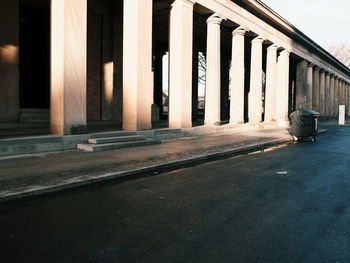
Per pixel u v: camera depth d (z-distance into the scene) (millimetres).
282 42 27016
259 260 3193
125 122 13555
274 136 16891
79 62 10875
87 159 8648
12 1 13969
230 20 19391
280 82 28266
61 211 4695
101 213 4629
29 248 3436
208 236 3809
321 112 40094
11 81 14133
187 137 15602
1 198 5008
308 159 9938
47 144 9875
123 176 7039
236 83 20797
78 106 10906
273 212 4734
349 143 15133
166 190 5977
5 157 8711
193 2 16281
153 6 17828
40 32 17547
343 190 6082
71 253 3322
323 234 3889
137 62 13094
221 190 6020
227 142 13578
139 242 3617
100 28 19047
